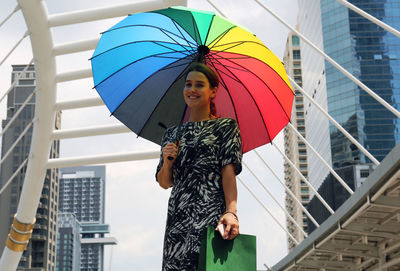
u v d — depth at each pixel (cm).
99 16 1839
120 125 2173
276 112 438
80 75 2036
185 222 344
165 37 429
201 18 405
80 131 2177
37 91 2075
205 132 358
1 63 2102
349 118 13375
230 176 348
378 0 13888
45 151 2212
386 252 1969
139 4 1809
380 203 1466
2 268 2417
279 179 2214
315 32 15025
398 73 13538
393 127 13125
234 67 424
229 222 324
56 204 16575
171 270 344
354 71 13588
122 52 436
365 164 12781
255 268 325
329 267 2339
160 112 433
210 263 310
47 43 1917
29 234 2395
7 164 16225
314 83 15175
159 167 374
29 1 1792
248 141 445
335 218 1714
